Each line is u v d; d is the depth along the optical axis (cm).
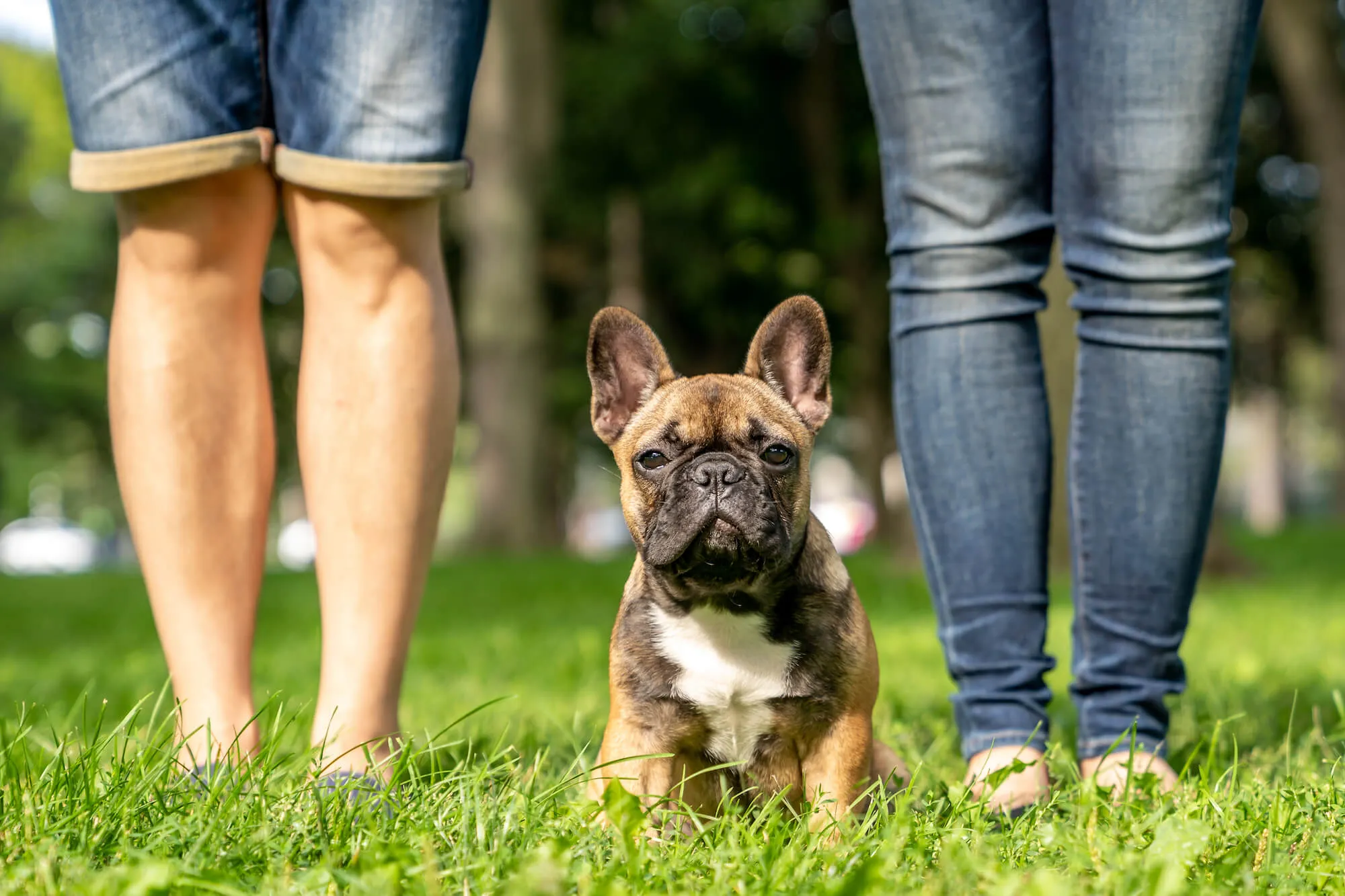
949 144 355
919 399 364
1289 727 399
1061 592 1091
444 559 1969
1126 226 341
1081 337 357
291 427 2788
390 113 337
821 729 355
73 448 3909
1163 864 239
